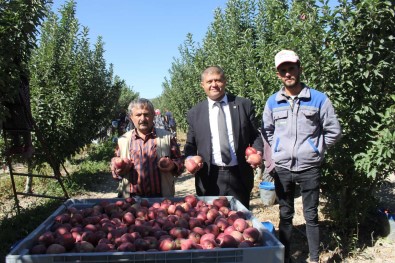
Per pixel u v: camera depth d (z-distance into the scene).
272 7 6.96
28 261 1.96
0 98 5.13
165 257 2.01
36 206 7.17
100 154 15.24
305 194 3.86
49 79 9.16
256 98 6.68
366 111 4.55
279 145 3.88
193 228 2.56
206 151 3.83
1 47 5.14
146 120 3.59
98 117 13.48
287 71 3.66
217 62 9.16
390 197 6.79
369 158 4.39
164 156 3.62
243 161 3.84
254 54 7.55
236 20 8.62
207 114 3.86
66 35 9.85
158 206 3.03
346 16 4.62
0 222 6.18
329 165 4.93
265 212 6.48
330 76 4.76
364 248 4.75
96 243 2.37
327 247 4.64
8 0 5.40
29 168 8.60
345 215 5.08
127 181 3.61
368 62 4.60
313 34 4.72
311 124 3.75
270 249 2.08
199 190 3.94
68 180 9.41
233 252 2.06
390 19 4.48
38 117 8.45
